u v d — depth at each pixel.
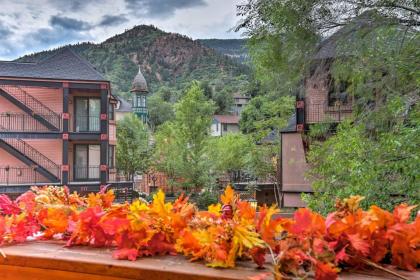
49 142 14.00
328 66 5.14
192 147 14.01
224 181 15.30
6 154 13.41
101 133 13.45
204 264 0.73
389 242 0.71
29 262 0.81
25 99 13.72
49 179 13.48
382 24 4.61
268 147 13.40
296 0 4.88
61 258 0.78
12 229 0.94
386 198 3.43
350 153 3.89
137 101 30.98
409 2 4.49
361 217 0.74
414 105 3.85
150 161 16.52
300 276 0.62
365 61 4.59
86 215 0.88
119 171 17.44
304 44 5.10
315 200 3.95
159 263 0.74
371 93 4.57
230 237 0.72
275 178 13.28
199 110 14.09
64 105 13.14
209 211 0.88
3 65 13.34
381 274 0.67
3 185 12.22
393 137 3.50
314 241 0.65
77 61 14.11
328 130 5.94
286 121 10.12
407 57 4.24
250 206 0.80
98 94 14.23
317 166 4.71
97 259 0.77
